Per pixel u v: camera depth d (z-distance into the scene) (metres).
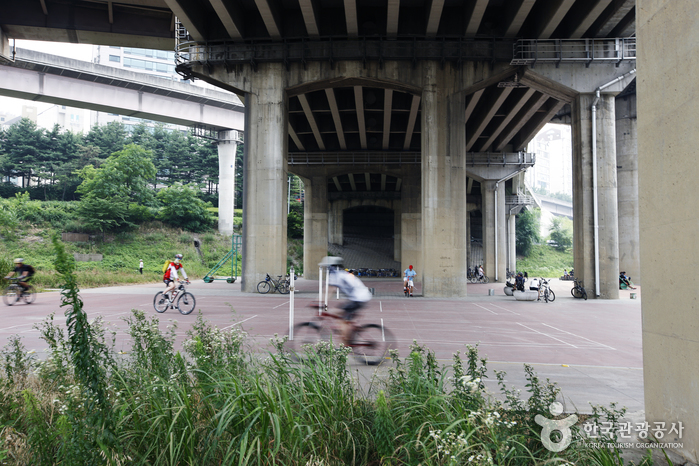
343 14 22.28
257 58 22.17
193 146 71.06
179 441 2.94
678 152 3.45
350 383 3.95
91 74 41.00
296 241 61.19
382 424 3.01
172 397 3.40
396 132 35.50
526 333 10.45
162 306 13.27
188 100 48.94
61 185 59.06
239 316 12.69
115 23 24.91
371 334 7.14
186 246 51.31
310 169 40.84
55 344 4.16
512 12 19.92
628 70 21.20
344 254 60.34
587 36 21.39
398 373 4.13
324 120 34.59
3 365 4.50
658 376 3.70
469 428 2.88
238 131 54.69
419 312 14.75
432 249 21.42
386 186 58.44
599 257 21.61
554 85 21.89
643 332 3.91
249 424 2.86
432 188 21.58
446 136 21.70
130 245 48.06
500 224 42.56
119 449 2.80
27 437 3.12
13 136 60.44
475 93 25.97
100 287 26.75
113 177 50.94
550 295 20.44
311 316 12.91
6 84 38.12
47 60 38.47
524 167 41.31
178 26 23.30
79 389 3.08
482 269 43.12
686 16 3.36
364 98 29.41
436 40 21.77
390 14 19.47
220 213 56.84
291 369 3.80
